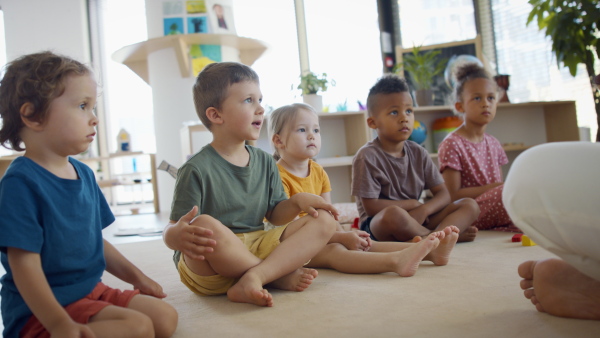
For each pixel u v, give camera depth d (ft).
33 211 2.51
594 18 8.62
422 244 3.85
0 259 2.78
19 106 2.60
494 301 3.00
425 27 13.73
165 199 13.78
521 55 12.53
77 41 16.69
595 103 9.15
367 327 2.68
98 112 17.03
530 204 2.08
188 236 3.19
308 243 3.65
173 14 12.61
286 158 5.59
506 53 12.85
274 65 14.60
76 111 2.67
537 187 2.05
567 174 1.98
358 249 4.44
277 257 3.53
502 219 6.35
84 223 2.77
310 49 14.60
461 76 7.30
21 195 2.49
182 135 11.49
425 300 3.13
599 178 1.92
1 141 2.72
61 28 16.62
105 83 17.16
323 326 2.75
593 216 1.92
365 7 14.29
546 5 9.31
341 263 4.27
